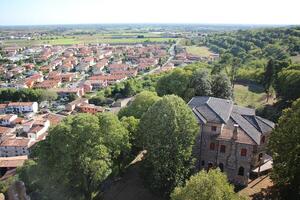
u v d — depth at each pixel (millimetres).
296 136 52500
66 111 177250
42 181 63781
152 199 61781
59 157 59406
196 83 109938
